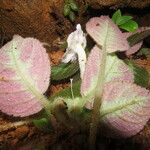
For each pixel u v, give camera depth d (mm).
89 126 211
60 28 385
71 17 375
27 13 355
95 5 352
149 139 212
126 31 346
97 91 200
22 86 215
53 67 282
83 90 217
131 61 293
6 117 243
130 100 201
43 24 371
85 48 285
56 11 372
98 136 208
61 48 352
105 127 201
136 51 297
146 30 284
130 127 197
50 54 347
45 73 220
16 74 216
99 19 229
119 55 291
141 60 323
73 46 256
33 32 373
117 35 226
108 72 223
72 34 259
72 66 275
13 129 231
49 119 219
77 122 213
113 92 205
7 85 213
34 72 219
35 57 221
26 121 226
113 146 205
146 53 327
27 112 213
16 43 222
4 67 216
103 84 207
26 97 215
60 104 214
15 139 224
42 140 218
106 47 224
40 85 218
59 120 214
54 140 214
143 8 355
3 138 226
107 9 355
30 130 230
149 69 306
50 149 210
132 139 211
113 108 201
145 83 273
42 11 364
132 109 199
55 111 214
